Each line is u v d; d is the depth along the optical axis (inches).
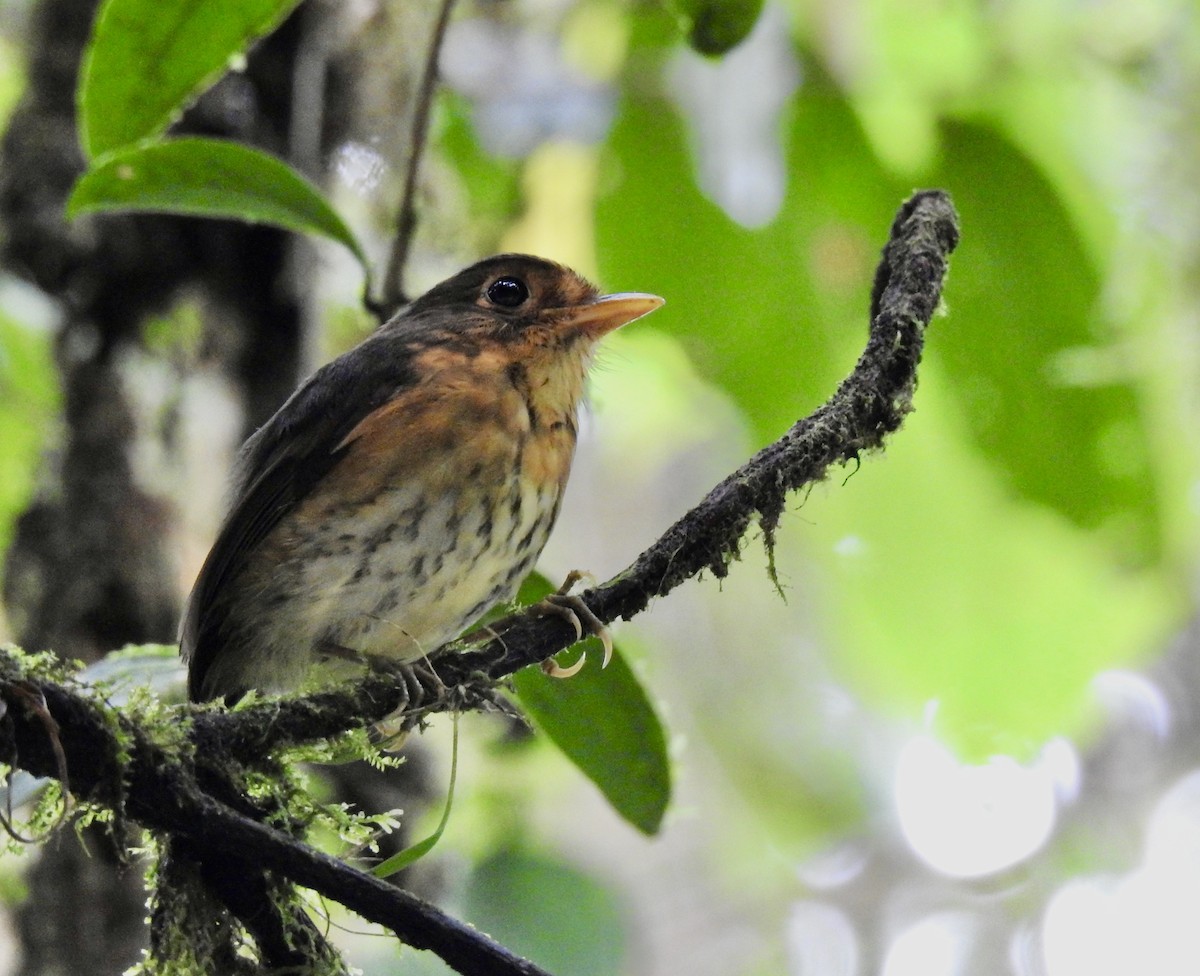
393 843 332.2
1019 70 371.6
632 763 238.1
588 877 349.1
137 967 179.0
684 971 588.4
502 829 369.4
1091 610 373.7
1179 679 620.4
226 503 293.6
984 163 336.5
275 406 332.5
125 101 233.8
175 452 323.3
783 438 202.4
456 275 295.3
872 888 602.5
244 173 235.9
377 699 191.3
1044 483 346.6
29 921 296.8
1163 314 377.4
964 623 378.6
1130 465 344.2
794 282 345.1
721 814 586.2
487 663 206.8
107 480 318.0
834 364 348.8
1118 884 593.9
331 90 360.5
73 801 175.5
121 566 313.7
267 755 183.9
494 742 375.2
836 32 361.1
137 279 329.7
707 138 346.3
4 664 158.6
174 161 231.0
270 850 161.3
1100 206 365.7
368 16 366.0
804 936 598.5
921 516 377.4
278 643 263.4
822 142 344.2
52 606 313.9
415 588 259.1
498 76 376.8
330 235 245.8
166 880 176.9
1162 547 349.7
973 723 380.8
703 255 345.4
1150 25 383.2
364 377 271.9
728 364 348.8
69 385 325.4
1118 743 612.7
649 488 592.4
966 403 344.2
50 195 336.5
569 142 378.6
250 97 340.8
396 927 159.6
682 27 261.1
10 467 353.1
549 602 215.2
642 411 489.1
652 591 204.7
